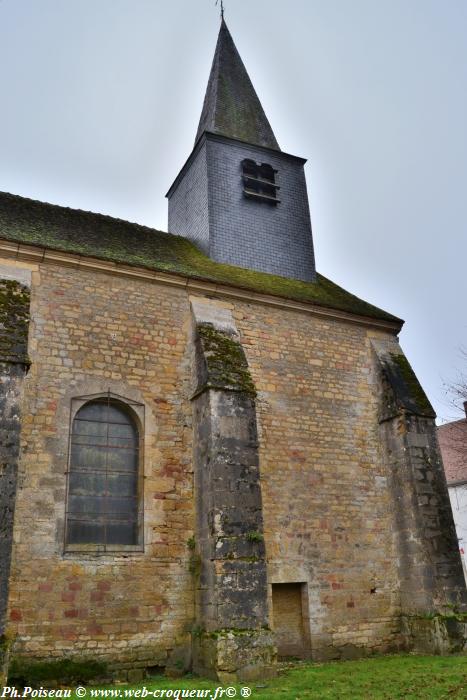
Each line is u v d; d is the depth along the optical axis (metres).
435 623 11.18
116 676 9.23
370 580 11.84
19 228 11.76
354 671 9.52
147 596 9.85
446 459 27.72
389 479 12.75
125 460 10.62
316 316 13.37
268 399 12.12
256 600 9.64
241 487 10.26
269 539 11.12
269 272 14.83
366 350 13.77
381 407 13.24
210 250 14.23
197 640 9.68
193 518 10.59
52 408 10.12
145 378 11.10
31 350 10.28
